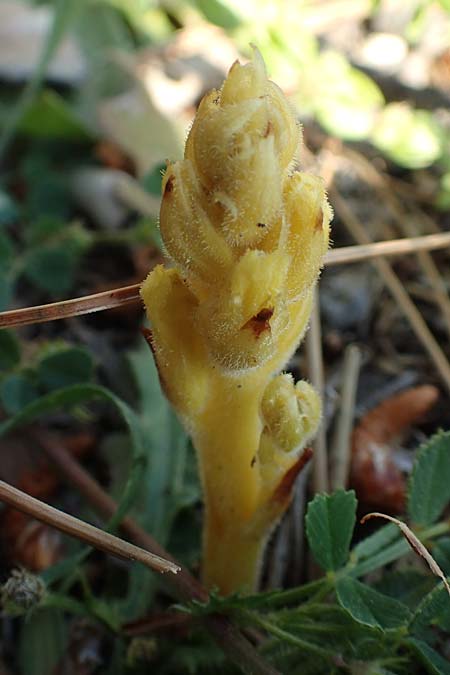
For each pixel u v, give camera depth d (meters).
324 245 0.20
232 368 0.20
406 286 0.35
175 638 0.25
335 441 0.30
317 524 0.23
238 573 0.24
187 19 0.45
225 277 0.20
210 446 0.22
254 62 0.19
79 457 0.31
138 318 0.34
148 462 0.29
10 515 0.29
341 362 0.33
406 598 0.24
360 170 0.39
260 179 0.19
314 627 0.23
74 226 0.36
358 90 0.40
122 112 0.40
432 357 0.33
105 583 0.28
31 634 0.27
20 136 0.40
